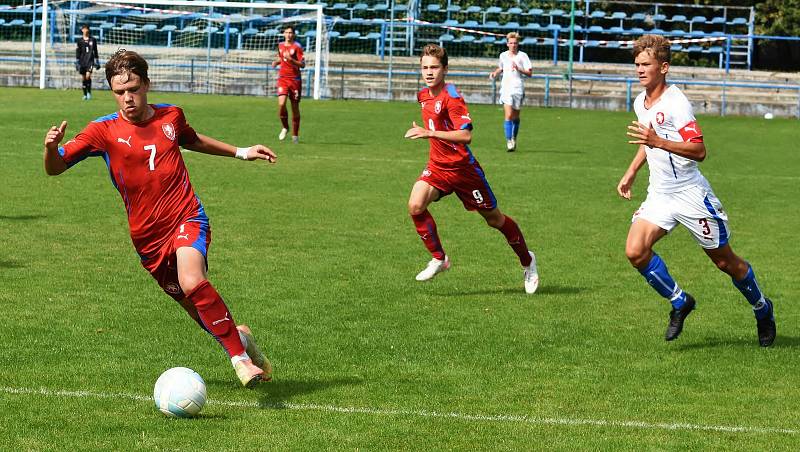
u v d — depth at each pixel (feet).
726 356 26.40
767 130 101.81
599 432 20.48
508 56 75.36
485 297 32.63
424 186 32.78
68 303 30.27
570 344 27.30
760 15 163.63
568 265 37.83
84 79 111.45
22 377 23.21
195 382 20.74
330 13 159.12
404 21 146.30
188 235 21.90
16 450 18.88
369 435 20.02
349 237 41.98
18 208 46.24
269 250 38.96
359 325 28.73
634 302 32.32
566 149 78.69
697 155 25.12
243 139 77.36
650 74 25.62
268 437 19.76
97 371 23.81
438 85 32.22
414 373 24.32
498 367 24.99
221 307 21.25
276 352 25.85
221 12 153.58
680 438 20.22
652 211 26.68
